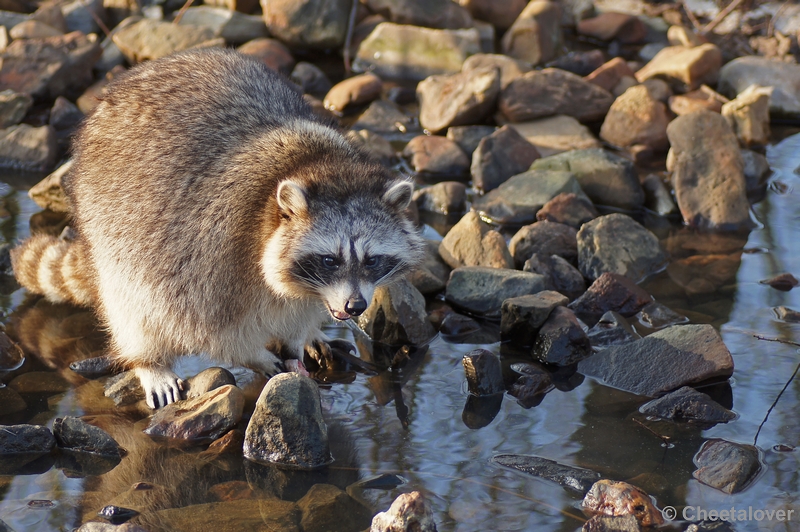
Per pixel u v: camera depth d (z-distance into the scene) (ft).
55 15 34.24
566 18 38.09
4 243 22.24
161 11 35.53
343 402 16.96
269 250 16.16
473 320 20.07
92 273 18.34
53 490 13.99
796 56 33.86
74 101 31.50
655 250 22.04
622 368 17.61
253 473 14.55
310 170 16.65
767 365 17.58
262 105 18.20
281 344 18.83
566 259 22.48
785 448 14.84
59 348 18.97
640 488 13.73
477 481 14.17
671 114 30.04
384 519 12.59
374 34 33.94
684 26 36.60
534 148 27.02
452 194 25.09
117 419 16.34
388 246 16.75
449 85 29.66
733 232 23.93
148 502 13.70
